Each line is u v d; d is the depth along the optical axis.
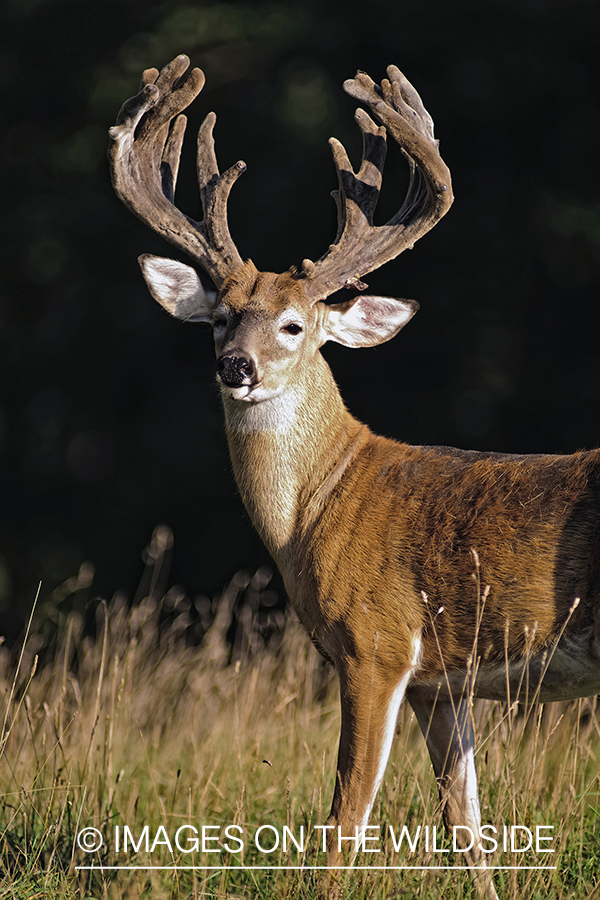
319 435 10.91
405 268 27.45
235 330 10.86
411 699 10.65
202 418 29.41
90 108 28.94
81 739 12.41
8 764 12.01
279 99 27.72
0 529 29.95
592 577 9.57
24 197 29.94
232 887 10.07
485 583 9.89
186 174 28.58
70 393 30.55
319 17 28.64
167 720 14.52
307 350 11.06
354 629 10.20
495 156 27.39
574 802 10.53
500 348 26.95
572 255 25.75
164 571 28.72
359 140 28.23
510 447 26.62
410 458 10.73
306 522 10.68
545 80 26.61
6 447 30.52
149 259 11.67
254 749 12.06
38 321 30.42
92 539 29.45
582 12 26.64
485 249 27.05
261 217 28.30
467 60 27.16
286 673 14.33
